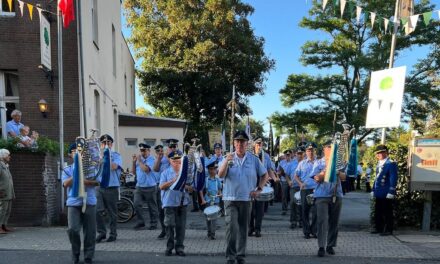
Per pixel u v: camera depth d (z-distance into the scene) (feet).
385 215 31.09
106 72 57.57
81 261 23.17
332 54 100.01
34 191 33.45
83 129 40.60
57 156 35.99
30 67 41.63
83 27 42.55
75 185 21.54
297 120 101.91
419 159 31.68
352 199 61.26
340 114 99.50
